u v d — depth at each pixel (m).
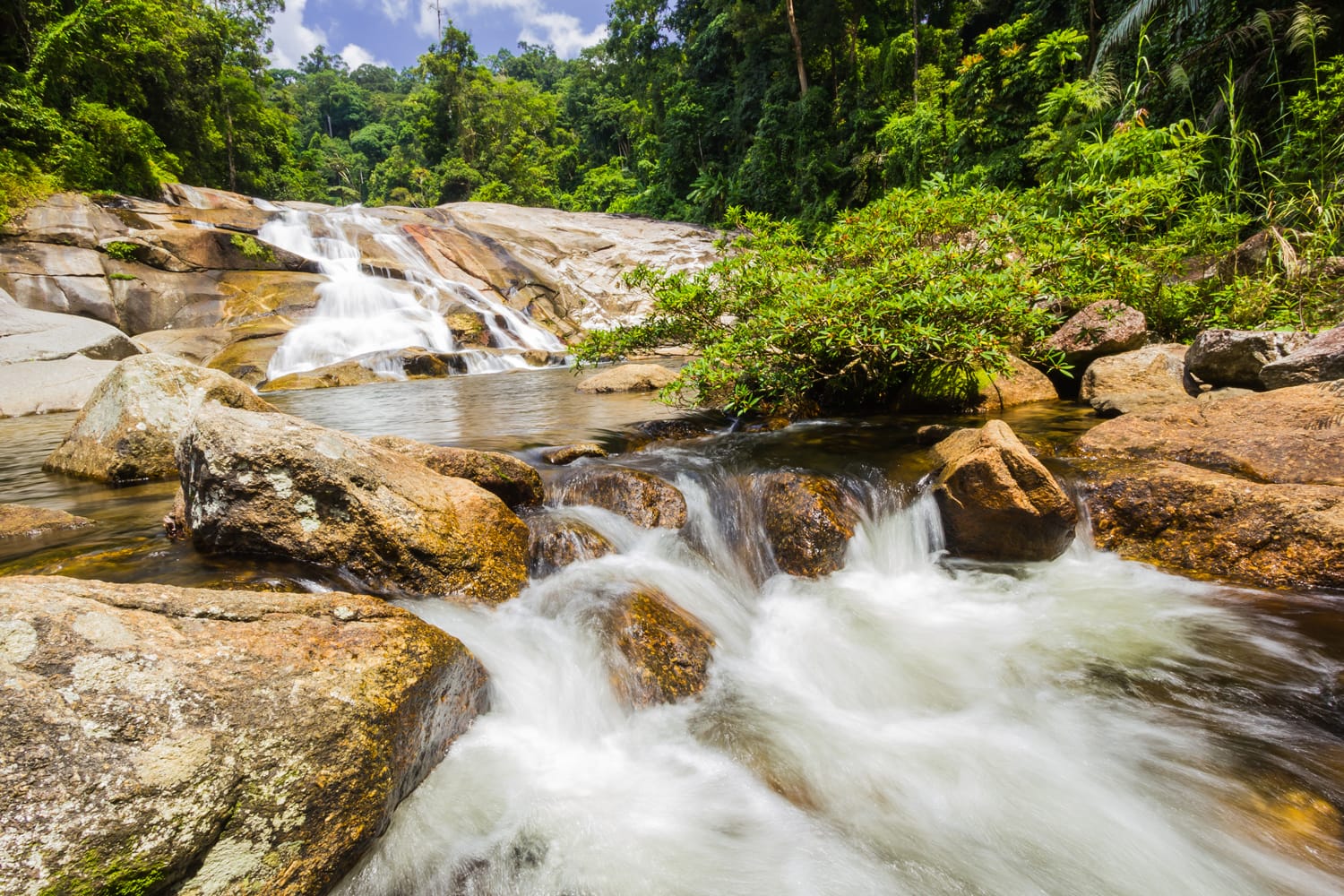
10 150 15.35
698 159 36.28
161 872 1.56
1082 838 2.30
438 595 3.11
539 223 26.53
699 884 2.12
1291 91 9.91
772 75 30.94
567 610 3.20
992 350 5.40
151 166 19.58
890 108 25.83
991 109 17.66
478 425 7.17
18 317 11.56
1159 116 11.58
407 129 66.81
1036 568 4.01
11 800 1.45
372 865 2.00
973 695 3.07
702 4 34.38
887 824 2.39
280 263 16.86
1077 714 2.88
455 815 2.24
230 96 33.47
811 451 5.30
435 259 20.84
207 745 1.71
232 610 2.13
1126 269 6.80
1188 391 5.76
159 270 14.97
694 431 6.35
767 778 2.58
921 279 5.82
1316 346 4.82
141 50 22.48
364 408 8.95
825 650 3.43
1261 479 3.92
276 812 1.76
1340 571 3.35
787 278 6.21
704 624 3.44
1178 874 2.15
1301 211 7.50
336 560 3.06
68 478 5.07
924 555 4.25
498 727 2.66
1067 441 5.09
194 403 5.20
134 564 3.12
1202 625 3.32
